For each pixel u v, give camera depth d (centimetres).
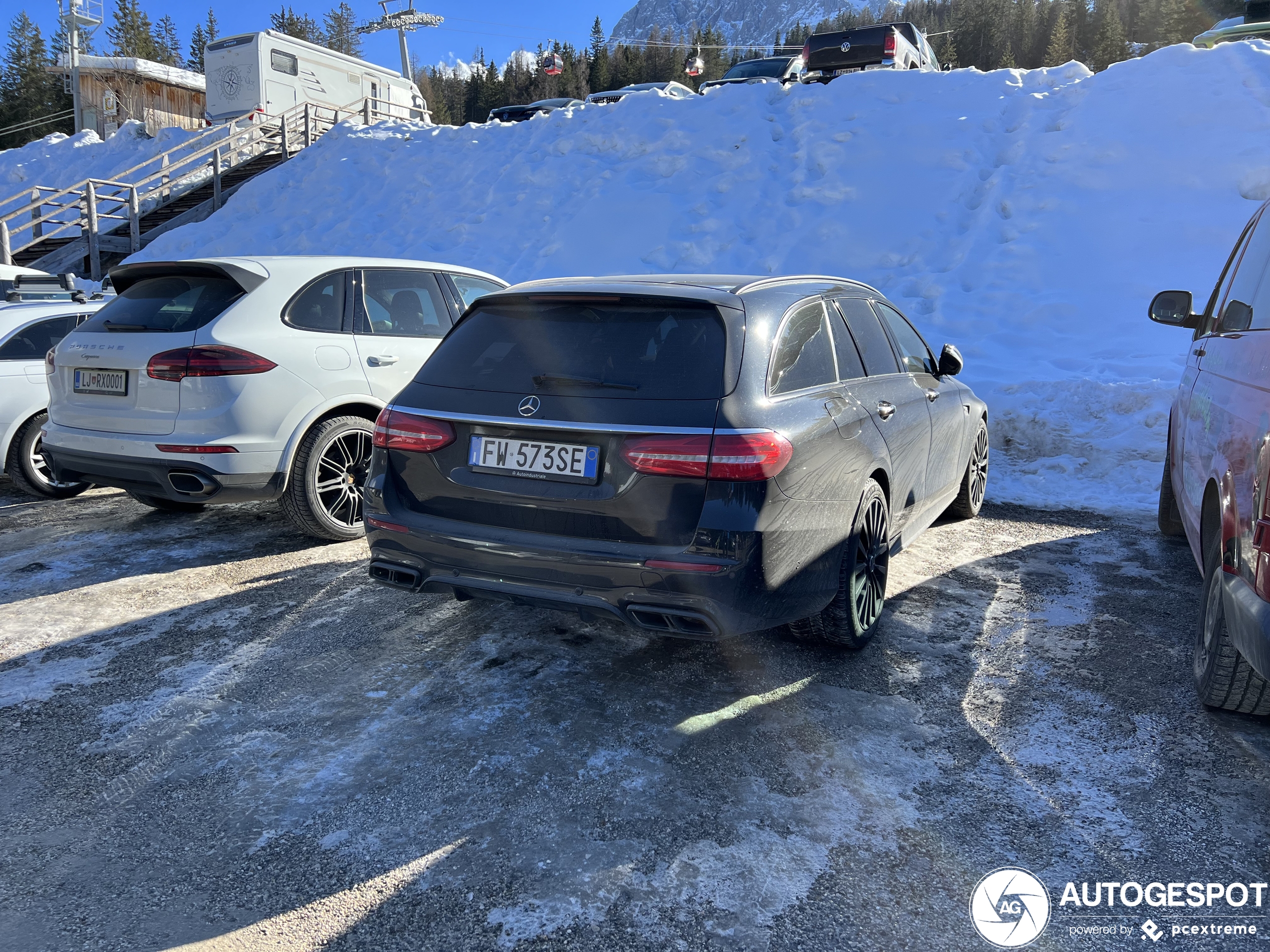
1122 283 920
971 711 286
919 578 423
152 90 3153
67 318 604
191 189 1973
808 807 232
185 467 419
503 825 224
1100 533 504
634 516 264
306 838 219
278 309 453
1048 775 248
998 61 11825
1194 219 964
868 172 1198
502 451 282
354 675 314
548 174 1445
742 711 286
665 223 1249
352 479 481
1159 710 287
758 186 1259
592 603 271
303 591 403
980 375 785
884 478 344
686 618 262
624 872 206
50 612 375
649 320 286
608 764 253
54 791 240
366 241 1454
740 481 256
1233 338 318
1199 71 1139
